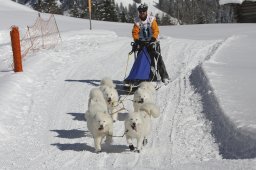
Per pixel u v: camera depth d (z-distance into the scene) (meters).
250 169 4.72
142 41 10.59
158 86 10.39
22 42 17.73
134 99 8.02
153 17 10.60
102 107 6.95
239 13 36.31
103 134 6.60
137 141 6.55
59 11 58.28
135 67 10.52
